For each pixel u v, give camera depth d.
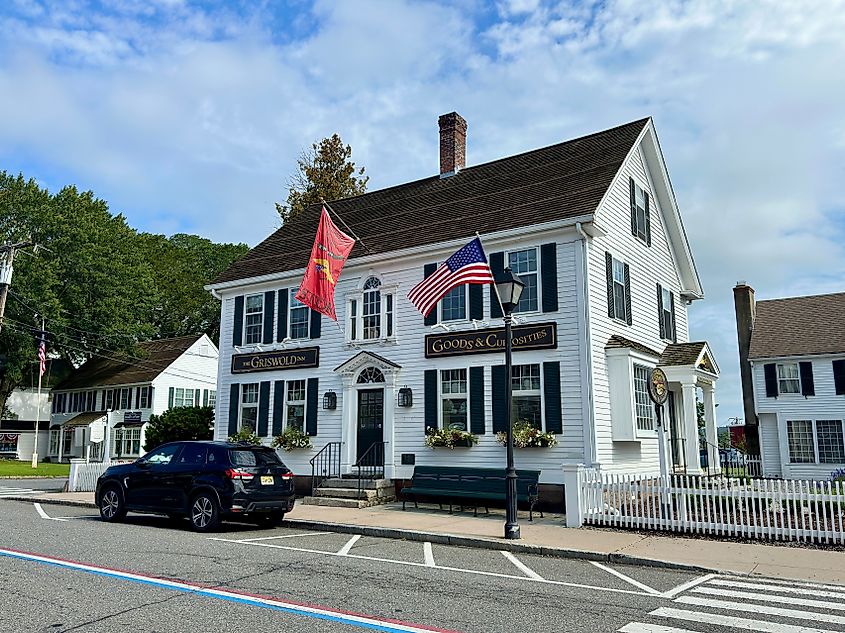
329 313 19.78
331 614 7.07
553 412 17.11
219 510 13.55
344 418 20.70
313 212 27.34
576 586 8.93
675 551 11.41
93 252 48.88
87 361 57.62
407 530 13.48
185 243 64.69
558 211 18.00
